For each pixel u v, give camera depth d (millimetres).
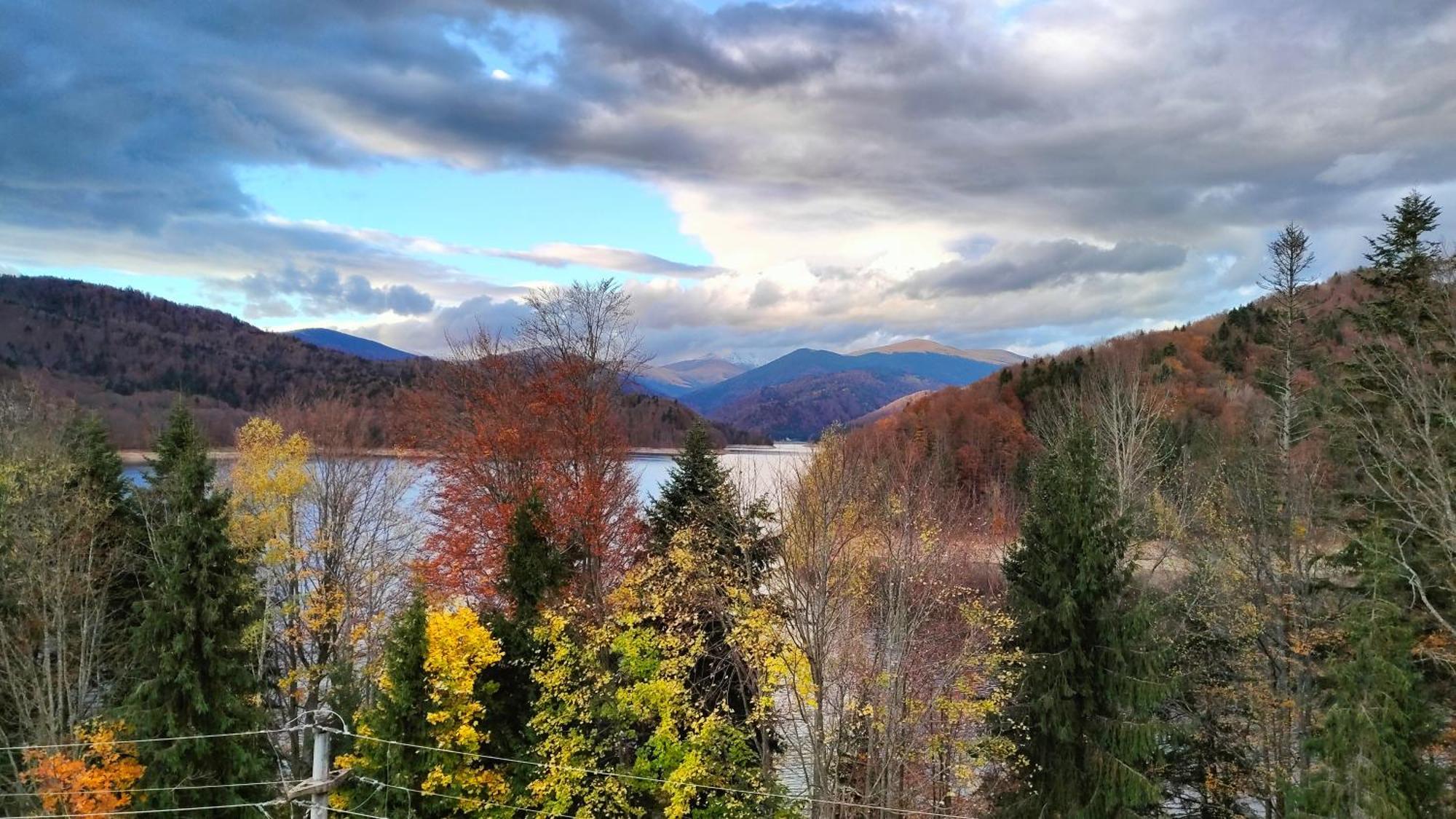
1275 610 24328
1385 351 22734
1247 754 25391
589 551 26953
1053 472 21141
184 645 19594
